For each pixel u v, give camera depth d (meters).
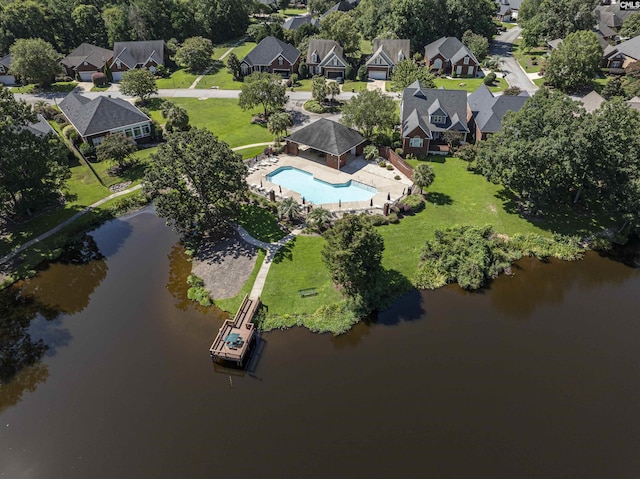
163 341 37.53
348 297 40.44
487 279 43.84
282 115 66.62
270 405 31.91
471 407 31.67
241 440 29.61
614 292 42.59
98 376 34.62
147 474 27.97
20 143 46.50
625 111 46.28
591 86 90.69
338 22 103.88
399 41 102.75
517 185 50.00
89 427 30.92
